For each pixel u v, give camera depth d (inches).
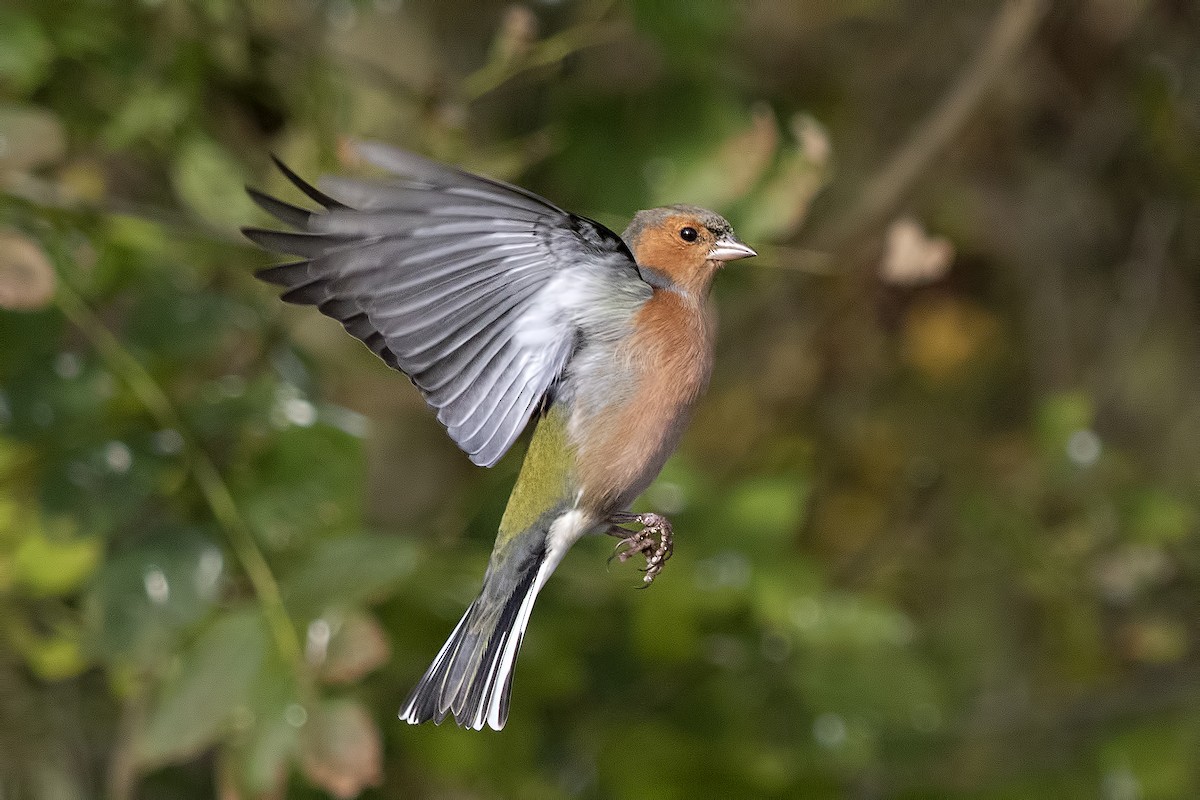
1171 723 193.3
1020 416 201.2
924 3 197.9
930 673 189.5
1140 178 198.5
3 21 185.9
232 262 187.0
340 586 183.3
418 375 178.7
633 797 188.9
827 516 197.6
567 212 179.0
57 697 189.5
